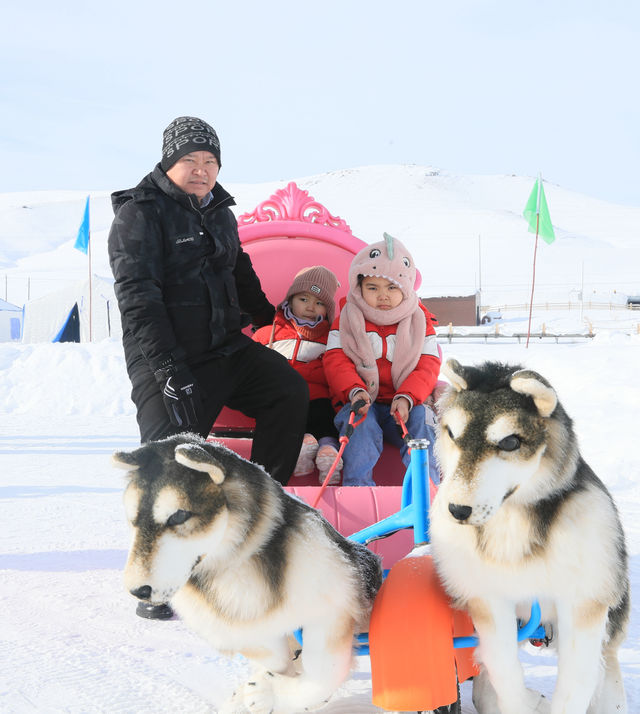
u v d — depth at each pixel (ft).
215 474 7.22
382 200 629.51
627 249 394.73
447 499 7.20
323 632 7.95
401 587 8.24
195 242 12.80
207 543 7.27
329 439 13.19
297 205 16.08
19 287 325.01
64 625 12.43
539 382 7.23
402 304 13.85
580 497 7.56
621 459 24.61
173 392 12.03
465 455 7.25
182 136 12.73
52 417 43.09
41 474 27.20
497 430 7.23
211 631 7.92
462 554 7.76
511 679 7.82
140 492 7.23
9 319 133.39
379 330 14.01
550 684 10.25
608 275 326.44
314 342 14.70
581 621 7.57
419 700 7.73
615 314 201.26
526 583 7.57
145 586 6.91
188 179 12.75
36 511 21.39
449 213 526.98
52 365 48.78
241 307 14.89
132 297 12.19
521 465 7.27
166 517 7.09
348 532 11.00
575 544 7.43
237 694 8.37
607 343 73.67
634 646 11.68
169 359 12.16
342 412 13.12
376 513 11.08
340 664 8.09
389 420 13.79
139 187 12.82
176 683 10.14
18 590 14.28
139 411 12.69
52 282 334.65
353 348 13.73
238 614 7.70
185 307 12.75
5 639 11.75
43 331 108.58
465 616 8.35
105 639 11.83
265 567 7.70
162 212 12.65
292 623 7.82
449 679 7.85
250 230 15.74
